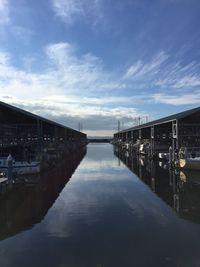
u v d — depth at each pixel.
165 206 17.00
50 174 31.14
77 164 42.09
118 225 13.54
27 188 22.98
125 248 10.95
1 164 27.16
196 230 12.78
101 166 39.19
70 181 26.39
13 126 39.56
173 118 39.84
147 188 22.70
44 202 18.23
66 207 16.94
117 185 24.12
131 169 35.47
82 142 110.00
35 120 37.19
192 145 45.97
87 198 19.22
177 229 12.95
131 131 81.62
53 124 43.22
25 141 41.66
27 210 16.41
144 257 10.18
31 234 12.56
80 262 9.88
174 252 10.58
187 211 15.84
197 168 32.69
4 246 11.34
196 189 22.23
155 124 47.16
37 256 10.43
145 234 12.35
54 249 10.95
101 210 16.19
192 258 10.08
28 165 29.02
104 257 10.23
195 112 37.03
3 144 38.72
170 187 23.09
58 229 13.12
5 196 19.91
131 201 18.28
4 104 32.00
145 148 57.94
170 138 55.69
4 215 15.41
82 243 11.46
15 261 10.07
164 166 38.25
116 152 72.69
